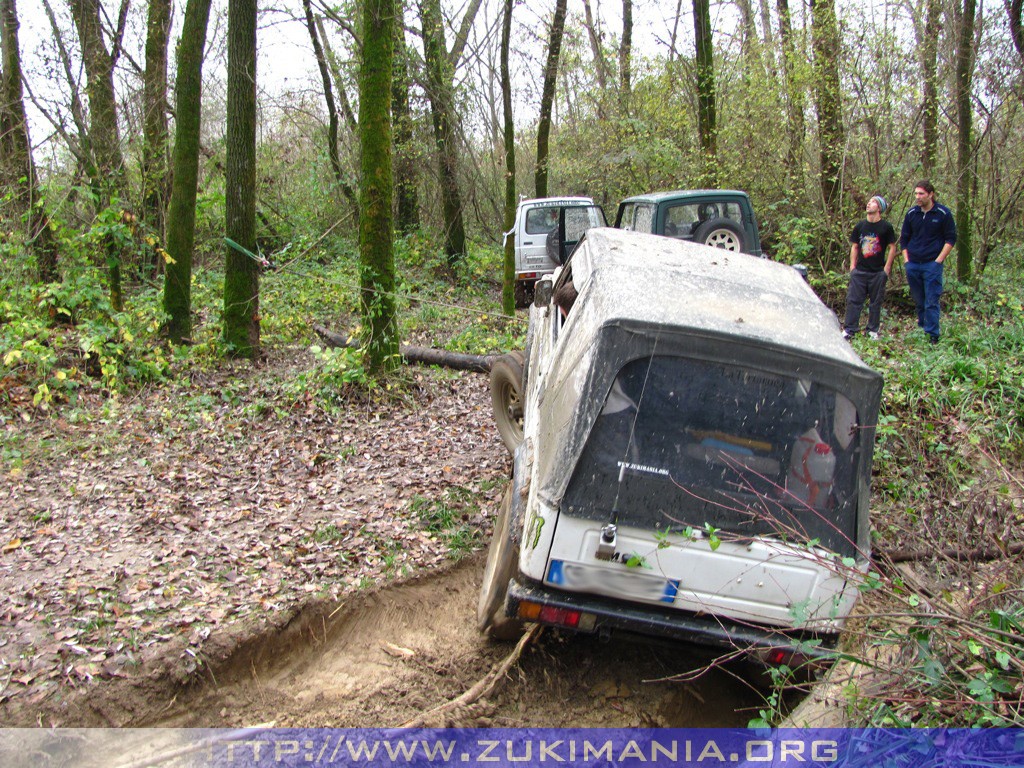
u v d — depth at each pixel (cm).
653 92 1789
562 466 349
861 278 931
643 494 347
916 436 606
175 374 870
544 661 424
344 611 457
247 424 731
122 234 910
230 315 934
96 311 897
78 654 390
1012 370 675
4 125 1020
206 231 1487
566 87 2111
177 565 480
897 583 331
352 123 1777
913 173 1273
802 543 350
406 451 688
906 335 896
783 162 1413
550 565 351
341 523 546
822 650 319
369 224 798
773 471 353
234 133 900
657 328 349
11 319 873
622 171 1797
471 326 1159
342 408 770
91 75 1013
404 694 401
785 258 1221
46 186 1021
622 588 353
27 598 434
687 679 401
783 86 1402
